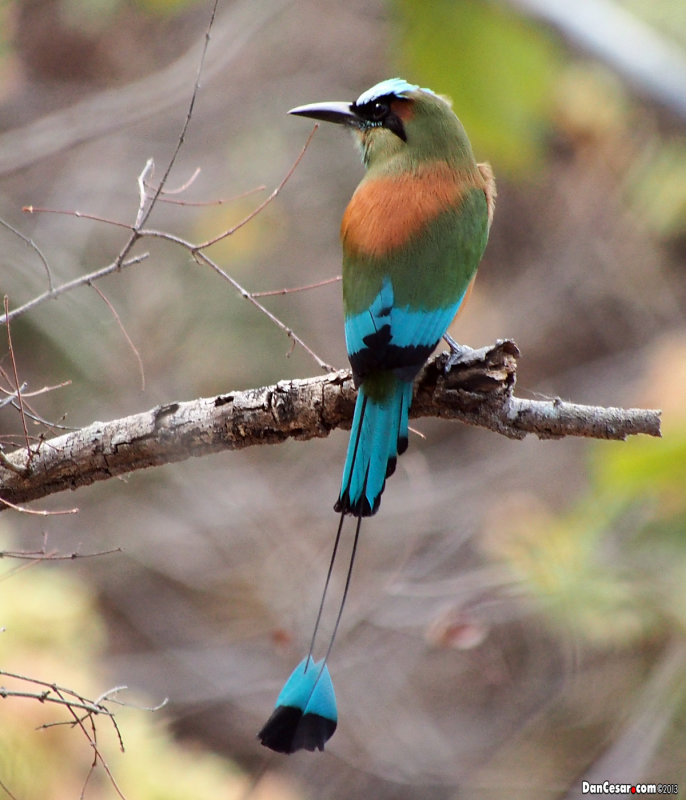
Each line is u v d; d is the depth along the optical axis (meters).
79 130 12.51
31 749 7.85
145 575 13.95
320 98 15.24
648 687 11.47
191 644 13.52
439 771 12.83
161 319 13.84
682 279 15.47
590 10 10.83
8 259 12.49
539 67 11.05
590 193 14.98
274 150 14.91
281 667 13.29
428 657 13.38
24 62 14.66
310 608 12.80
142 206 6.15
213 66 12.80
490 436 15.11
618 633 10.23
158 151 14.95
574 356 15.69
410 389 6.14
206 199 14.55
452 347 7.33
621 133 14.14
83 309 12.94
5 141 12.60
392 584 12.26
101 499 13.91
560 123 13.95
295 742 5.55
